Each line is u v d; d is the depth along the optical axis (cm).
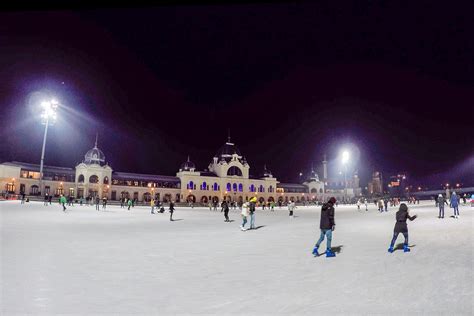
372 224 2220
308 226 2181
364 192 16800
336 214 3700
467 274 794
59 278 787
